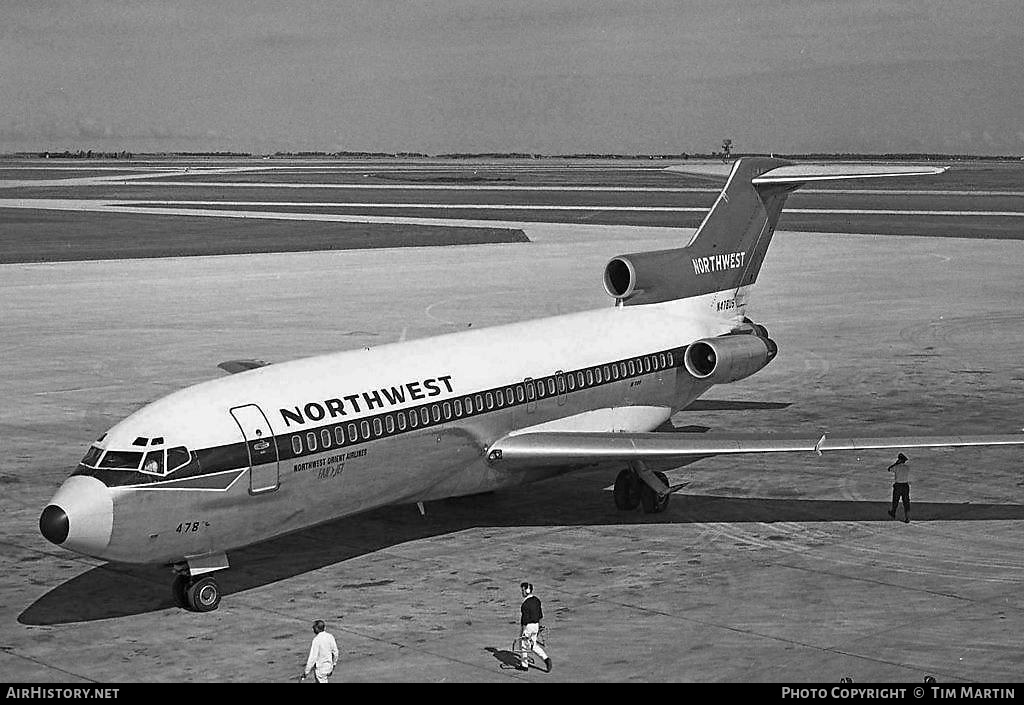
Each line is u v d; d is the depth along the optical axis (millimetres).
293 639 33906
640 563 40688
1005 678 30609
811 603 36438
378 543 43250
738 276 56844
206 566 36594
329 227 181750
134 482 34000
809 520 45812
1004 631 33969
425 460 41250
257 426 36531
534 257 137250
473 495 47500
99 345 82938
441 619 35375
